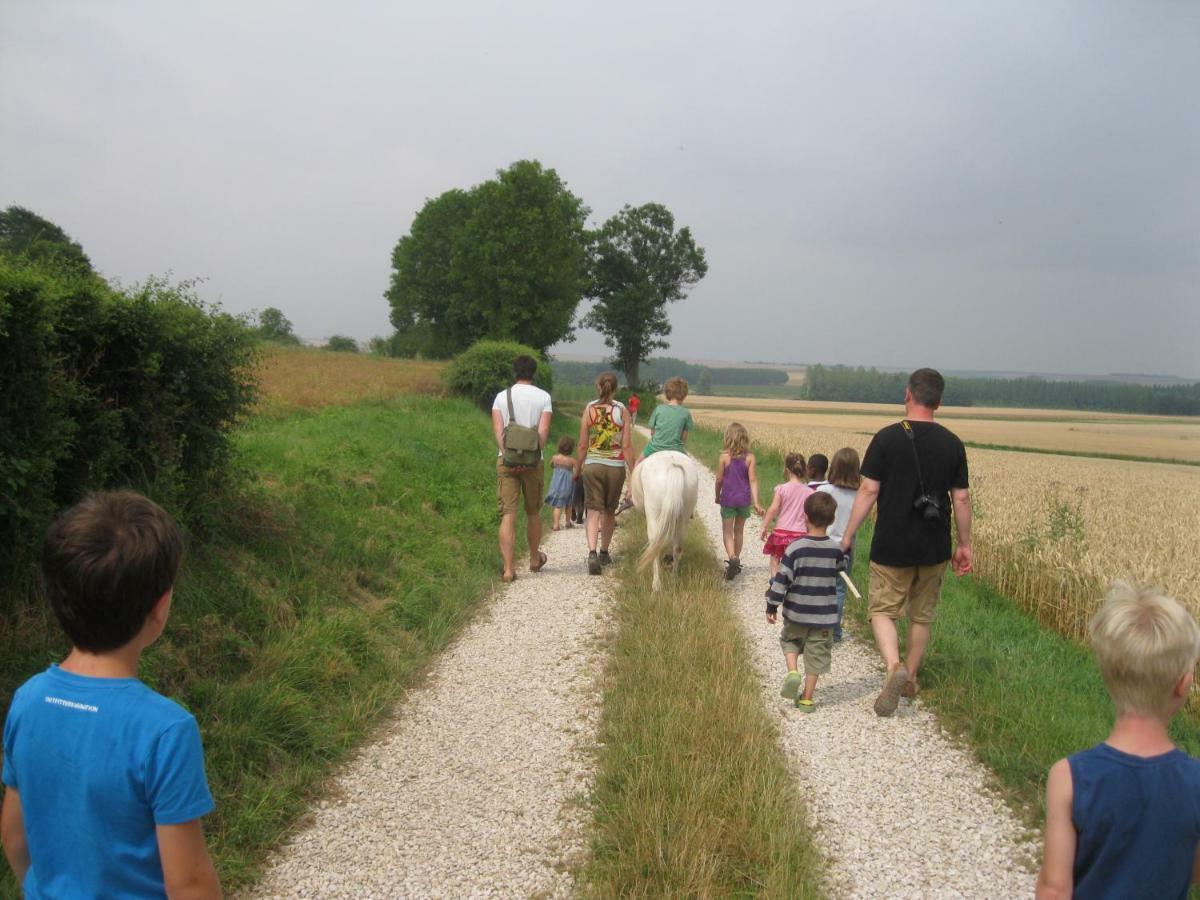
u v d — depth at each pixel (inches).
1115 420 4264.3
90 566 62.9
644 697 198.1
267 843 141.9
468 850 143.0
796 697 205.3
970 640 258.7
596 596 305.4
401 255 2425.0
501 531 327.3
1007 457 1637.6
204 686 174.9
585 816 153.9
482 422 744.3
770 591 201.8
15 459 151.6
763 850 137.0
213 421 242.1
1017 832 150.4
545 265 1903.3
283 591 232.5
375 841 145.4
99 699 64.4
